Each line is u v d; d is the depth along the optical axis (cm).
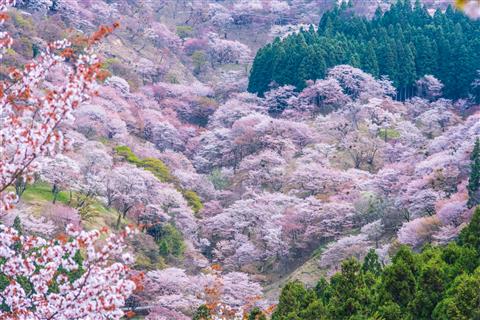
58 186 6762
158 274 5778
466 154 7162
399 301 3706
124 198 7200
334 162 8950
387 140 9550
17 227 5103
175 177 8638
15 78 1745
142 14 15550
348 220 7100
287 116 10606
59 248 1758
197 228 7688
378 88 10719
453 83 11219
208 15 17250
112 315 1761
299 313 3806
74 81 1669
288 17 17388
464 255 3822
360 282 3838
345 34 12988
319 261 6644
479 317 3272
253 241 7519
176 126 11038
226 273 7006
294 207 7406
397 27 12469
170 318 5219
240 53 15075
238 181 9088
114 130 9400
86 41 1769
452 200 6328
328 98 10650
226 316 4303
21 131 1670
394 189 7500
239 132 9919
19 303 1762
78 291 1734
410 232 6116
